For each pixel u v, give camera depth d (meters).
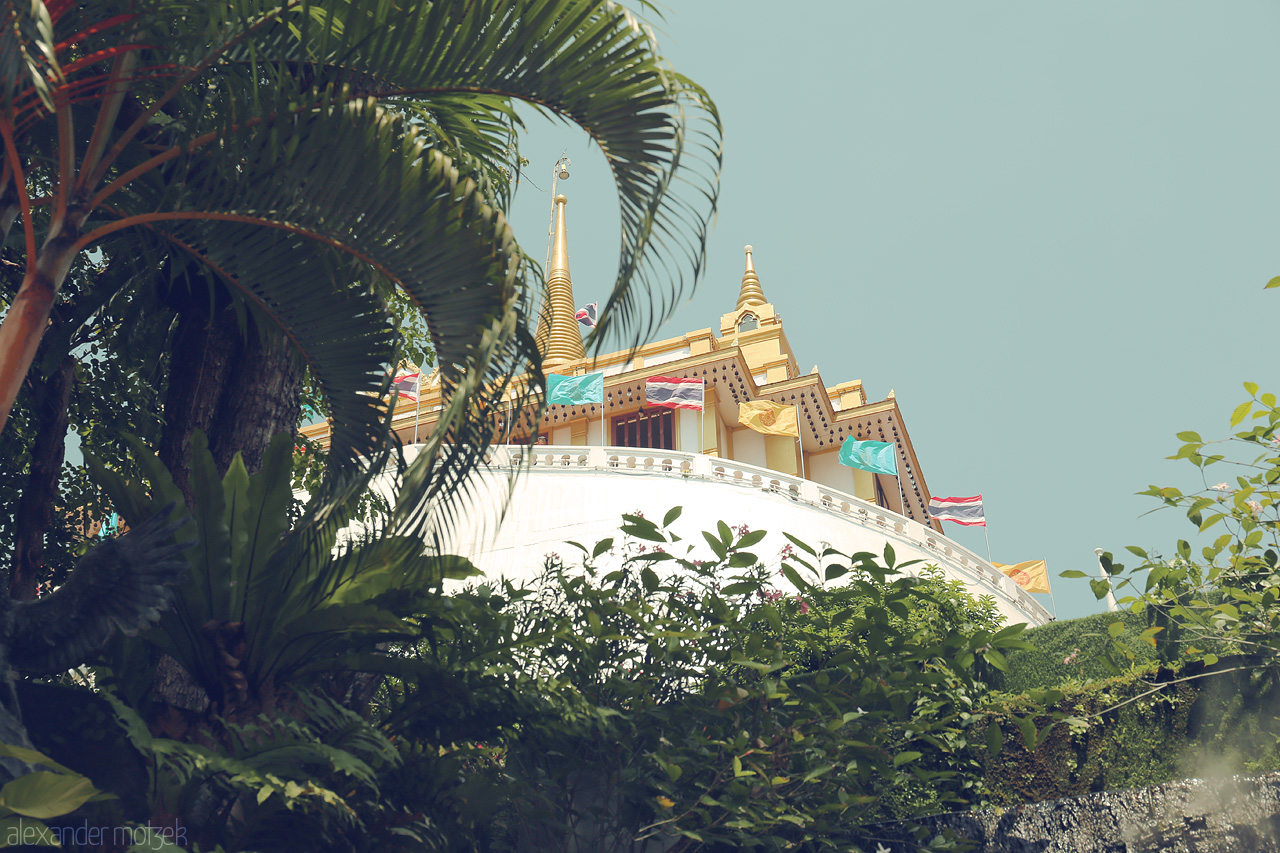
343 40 5.02
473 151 6.71
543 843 8.12
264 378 7.21
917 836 8.09
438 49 4.99
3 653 4.41
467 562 5.73
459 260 5.22
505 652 6.12
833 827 7.66
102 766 5.17
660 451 22.92
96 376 10.05
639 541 18.33
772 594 9.58
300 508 10.07
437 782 6.03
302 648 5.56
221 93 5.80
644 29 4.86
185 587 5.38
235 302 5.79
